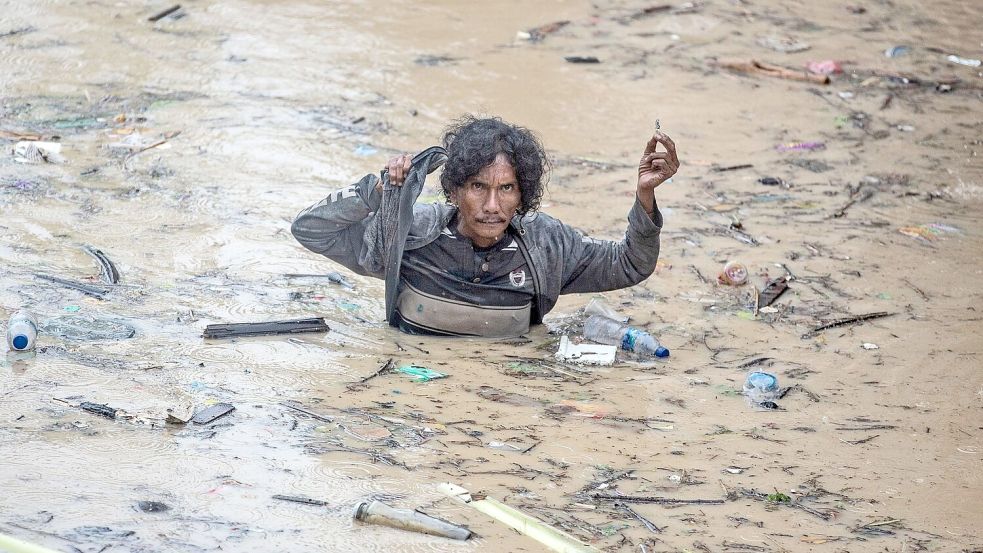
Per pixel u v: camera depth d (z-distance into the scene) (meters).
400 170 15.05
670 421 13.48
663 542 10.72
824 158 24.78
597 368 15.11
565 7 34.75
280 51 29.41
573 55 30.78
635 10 34.97
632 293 17.86
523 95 27.59
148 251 18.00
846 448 12.90
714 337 16.27
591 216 20.70
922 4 37.41
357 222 15.72
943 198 22.81
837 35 34.06
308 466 11.71
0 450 11.53
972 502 11.73
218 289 16.88
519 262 15.78
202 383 13.61
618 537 10.76
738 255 19.44
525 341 16.06
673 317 16.97
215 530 10.36
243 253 18.30
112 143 22.91
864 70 31.25
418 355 15.21
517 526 10.77
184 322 15.54
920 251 19.91
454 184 14.84
